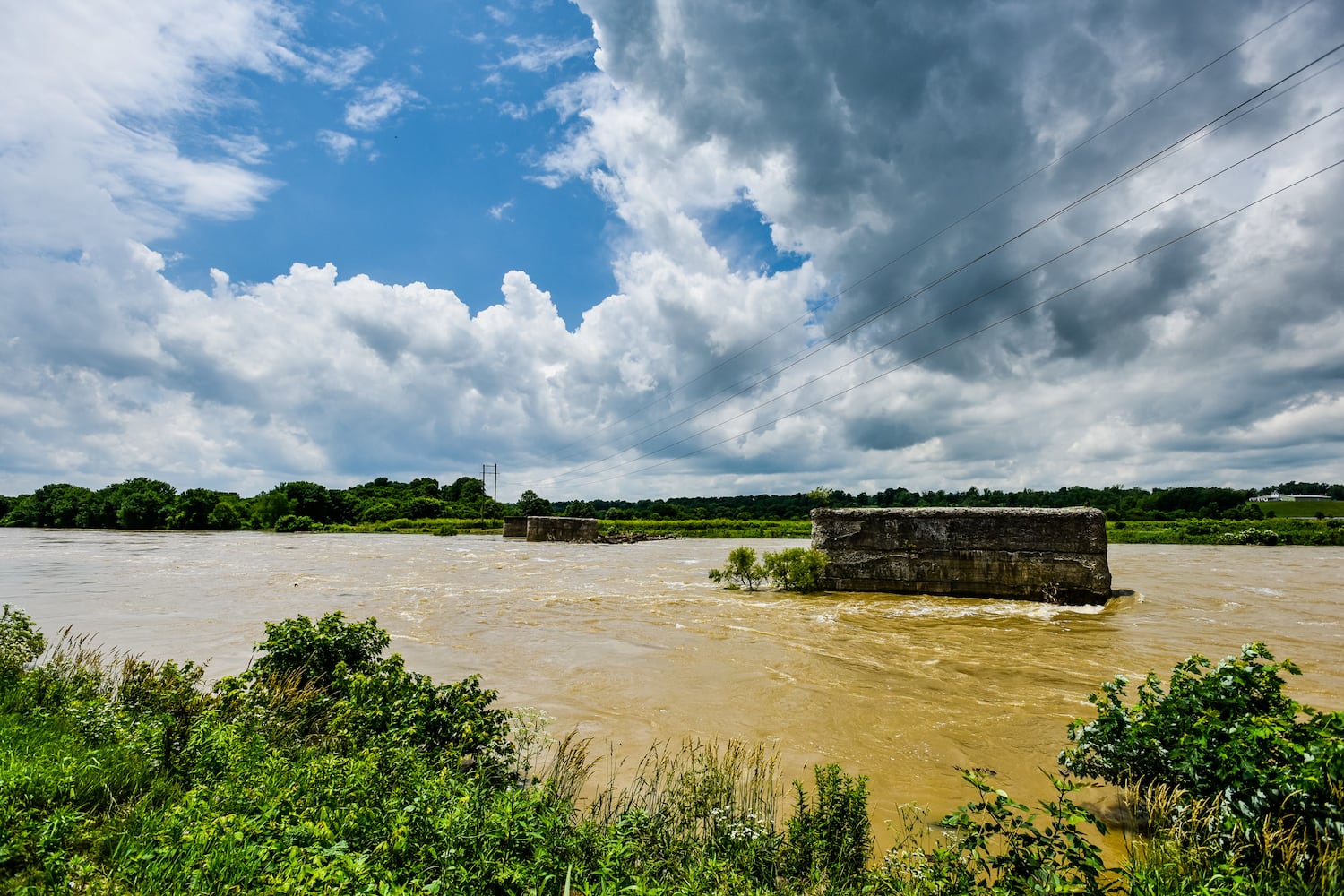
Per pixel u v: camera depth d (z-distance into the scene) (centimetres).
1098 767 573
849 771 695
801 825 490
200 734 588
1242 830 443
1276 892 397
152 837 419
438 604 1900
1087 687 1016
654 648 1300
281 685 756
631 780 667
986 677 1075
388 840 405
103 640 1342
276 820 433
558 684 1038
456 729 614
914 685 1033
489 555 4084
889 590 2069
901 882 418
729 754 726
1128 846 507
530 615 1709
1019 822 418
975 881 402
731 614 1719
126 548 4447
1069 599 1845
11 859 389
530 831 433
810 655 1233
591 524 5547
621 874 418
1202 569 2806
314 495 9200
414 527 8194
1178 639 1359
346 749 611
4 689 769
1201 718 512
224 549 4441
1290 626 1476
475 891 374
